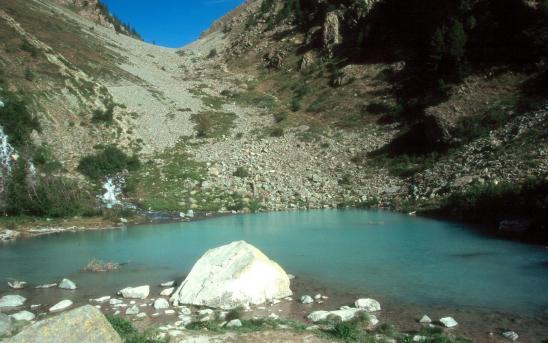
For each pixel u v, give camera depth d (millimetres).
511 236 22562
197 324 11656
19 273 18891
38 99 45656
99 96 53719
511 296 13828
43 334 7777
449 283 15453
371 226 27547
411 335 10938
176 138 51125
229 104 65000
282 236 25422
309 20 85812
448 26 53062
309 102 61500
